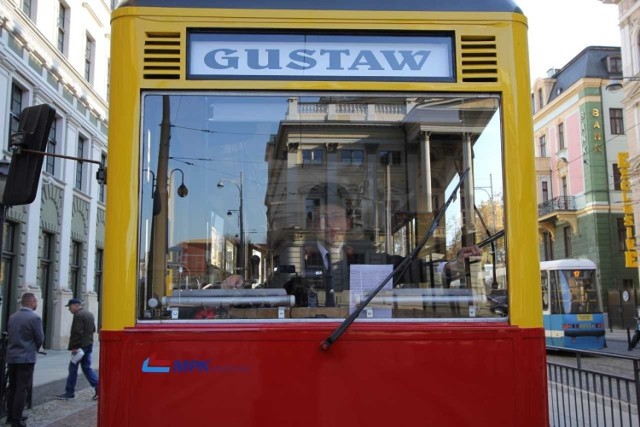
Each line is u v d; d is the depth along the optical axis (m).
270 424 2.68
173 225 2.93
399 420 2.72
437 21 3.04
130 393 2.69
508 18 3.07
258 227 3.03
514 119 3.00
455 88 3.01
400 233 3.08
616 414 5.30
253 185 3.02
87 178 22.50
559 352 18.59
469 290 2.95
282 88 2.98
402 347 2.77
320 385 2.71
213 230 2.97
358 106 3.05
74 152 21.12
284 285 3.02
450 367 2.78
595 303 18.86
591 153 37.38
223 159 2.99
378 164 3.09
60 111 19.94
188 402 2.69
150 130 2.93
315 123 3.03
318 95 3.01
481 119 3.05
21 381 7.62
